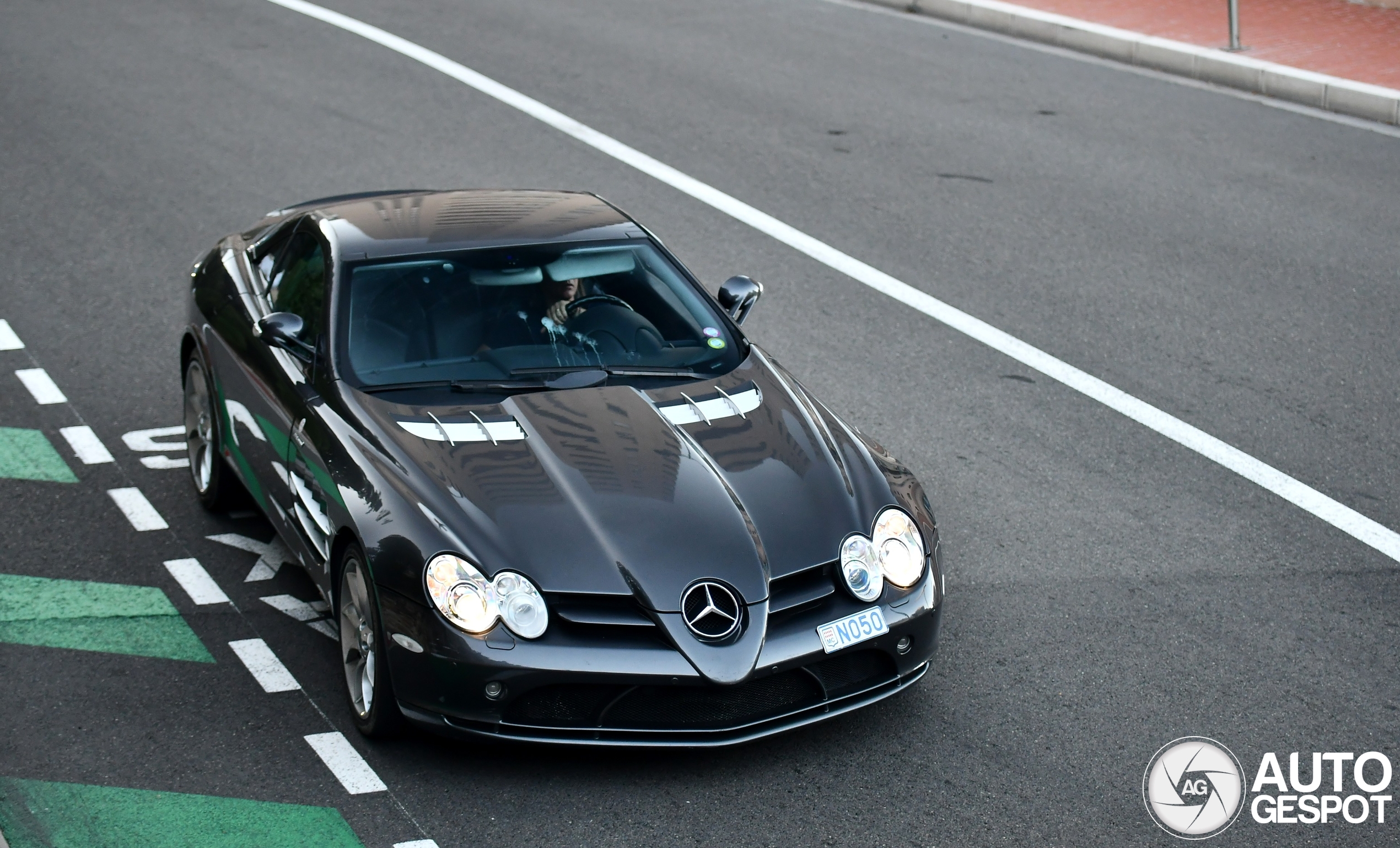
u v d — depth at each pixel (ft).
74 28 116.88
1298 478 51.62
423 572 33.14
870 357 61.98
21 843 31.24
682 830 32.48
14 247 71.97
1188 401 57.93
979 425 55.67
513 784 34.04
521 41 117.60
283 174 83.87
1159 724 37.19
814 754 35.63
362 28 120.37
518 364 39.75
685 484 35.63
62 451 51.78
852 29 123.85
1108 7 125.08
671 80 107.04
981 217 79.87
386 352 39.70
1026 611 42.75
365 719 35.29
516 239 43.65
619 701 32.96
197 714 36.58
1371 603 43.47
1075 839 32.55
